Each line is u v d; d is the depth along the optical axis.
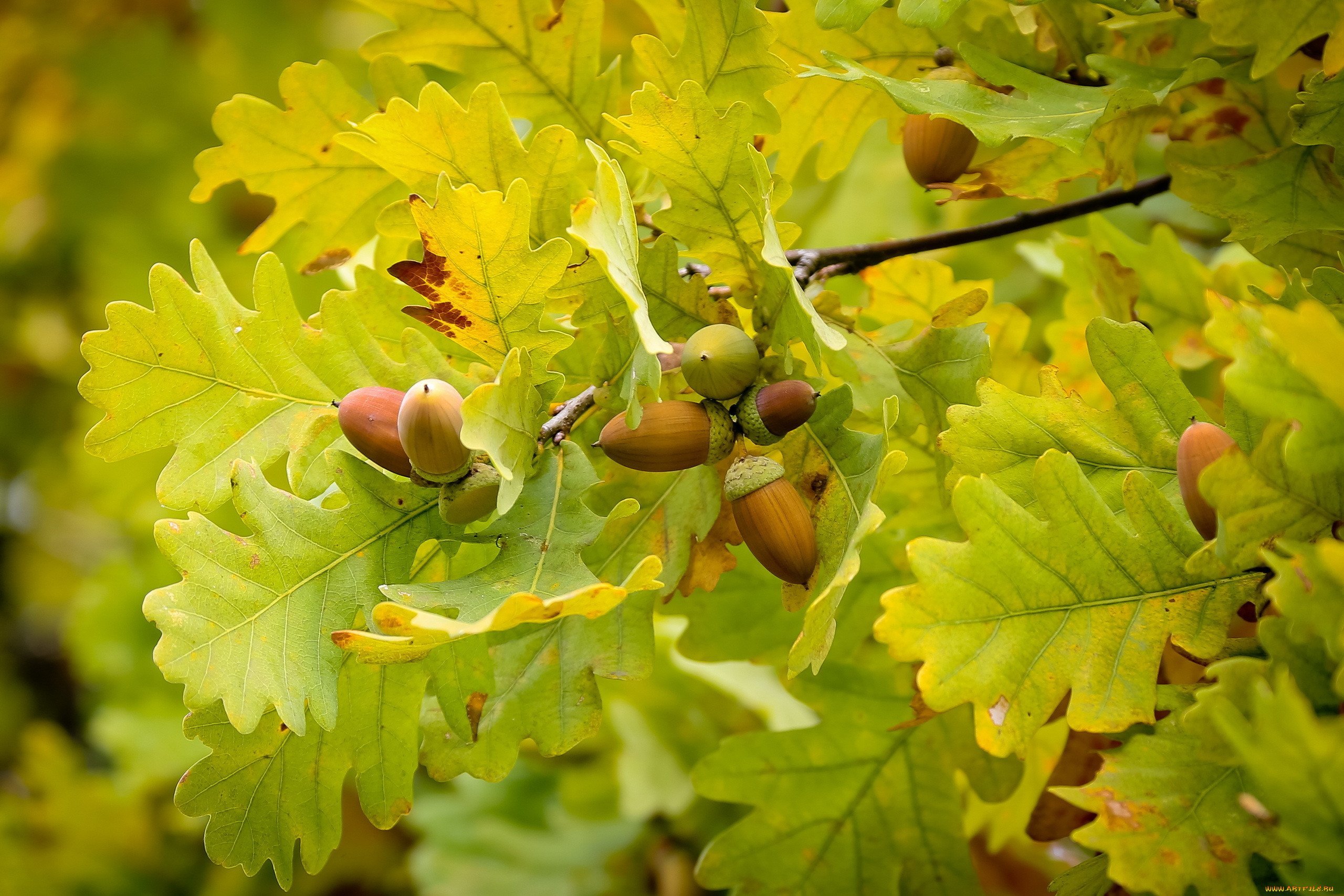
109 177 2.35
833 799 1.25
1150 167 1.40
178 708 1.81
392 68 1.25
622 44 1.52
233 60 2.21
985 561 1.14
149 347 1.17
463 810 1.54
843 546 1.16
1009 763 1.25
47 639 2.70
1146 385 1.17
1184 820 1.13
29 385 2.56
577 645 1.19
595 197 1.14
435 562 1.18
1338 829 1.08
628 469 1.20
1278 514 1.12
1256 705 1.08
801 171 1.61
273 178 1.26
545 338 1.17
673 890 1.40
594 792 1.50
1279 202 1.20
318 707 1.15
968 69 1.23
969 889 1.25
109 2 2.23
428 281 1.16
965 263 1.51
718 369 1.16
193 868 1.83
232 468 1.15
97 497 1.96
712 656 1.26
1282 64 1.22
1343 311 1.15
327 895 1.71
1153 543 1.14
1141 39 1.24
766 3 1.33
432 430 1.14
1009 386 1.30
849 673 1.26
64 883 1.80
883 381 1.22
